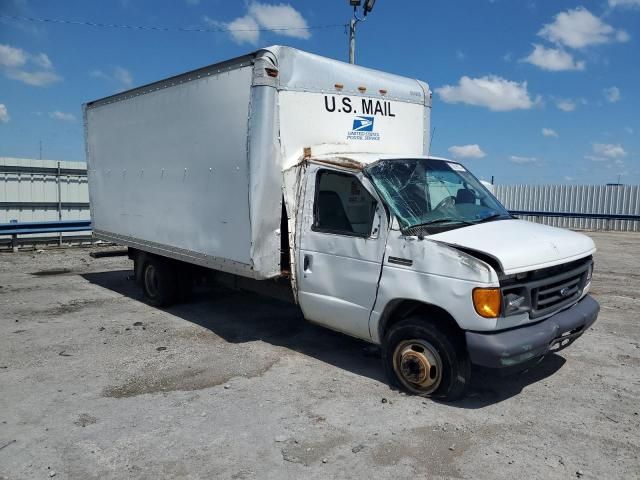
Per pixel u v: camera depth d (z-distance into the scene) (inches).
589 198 933.8
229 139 231.1
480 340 163.3
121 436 160.6
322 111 232.5
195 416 173.6
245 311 313.7
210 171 245.6
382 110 257.1
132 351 240.1
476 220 199.8
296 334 265.3
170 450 152.3
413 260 178.5
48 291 372.2
